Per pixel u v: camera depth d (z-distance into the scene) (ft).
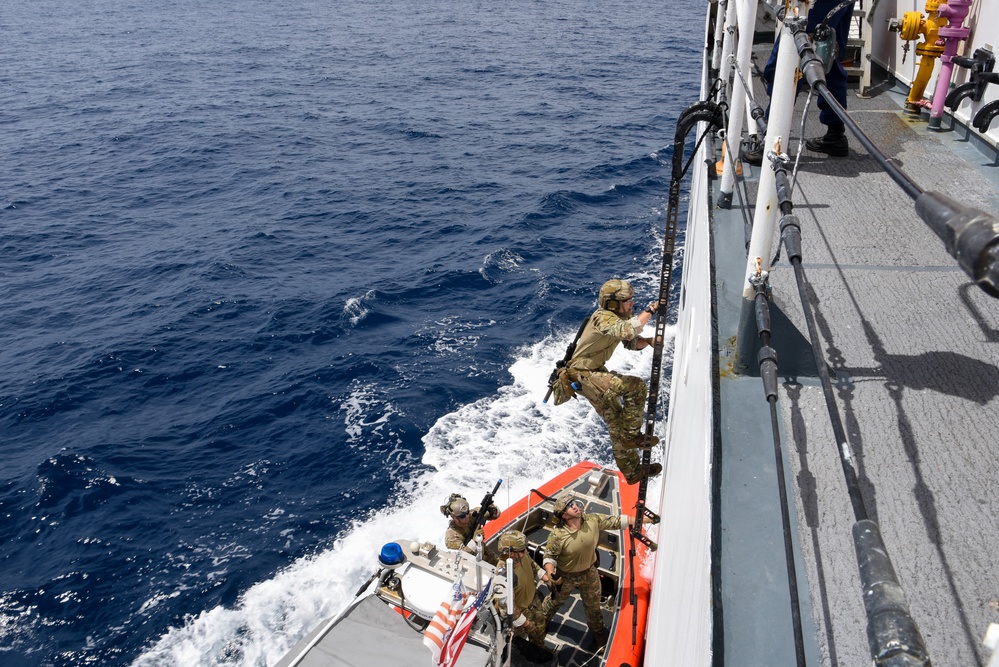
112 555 47.98
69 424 60.90
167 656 41.27
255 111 171.12
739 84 16.58
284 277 85.25
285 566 46.44
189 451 57.06
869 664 7.67
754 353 11.66
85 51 266.57
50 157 140.05
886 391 11.12
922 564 8.53
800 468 10.04
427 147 138.10
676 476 17.15
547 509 34.53
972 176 18.85
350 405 60.85
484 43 259.39
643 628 27.25
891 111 25.22
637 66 211.41
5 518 51.44
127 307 79.66
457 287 80.64
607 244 91.04
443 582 25.85
